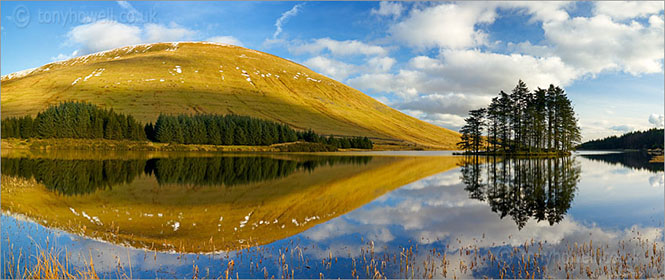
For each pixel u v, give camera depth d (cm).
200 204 2306
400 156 8812
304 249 1380
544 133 8356
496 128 8656
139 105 14088
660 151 13988
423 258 1275
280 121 15525
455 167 5225
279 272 1144
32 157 6112
